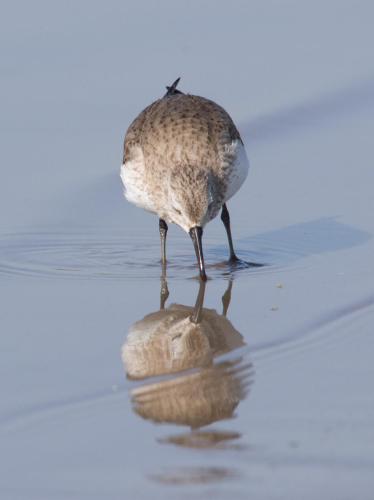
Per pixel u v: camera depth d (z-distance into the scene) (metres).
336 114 19.62
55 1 23.84
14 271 13.66
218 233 15.30
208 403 9.47
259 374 10.10
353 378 9.93
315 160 17.77
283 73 21.20
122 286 13.10
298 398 9.50
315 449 8.42
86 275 13.55
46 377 10.10
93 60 21.41
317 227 15.17
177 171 13.76
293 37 22.98
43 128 18.70
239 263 13.97
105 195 16.48
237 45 22.41
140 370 10.29
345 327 11.34
